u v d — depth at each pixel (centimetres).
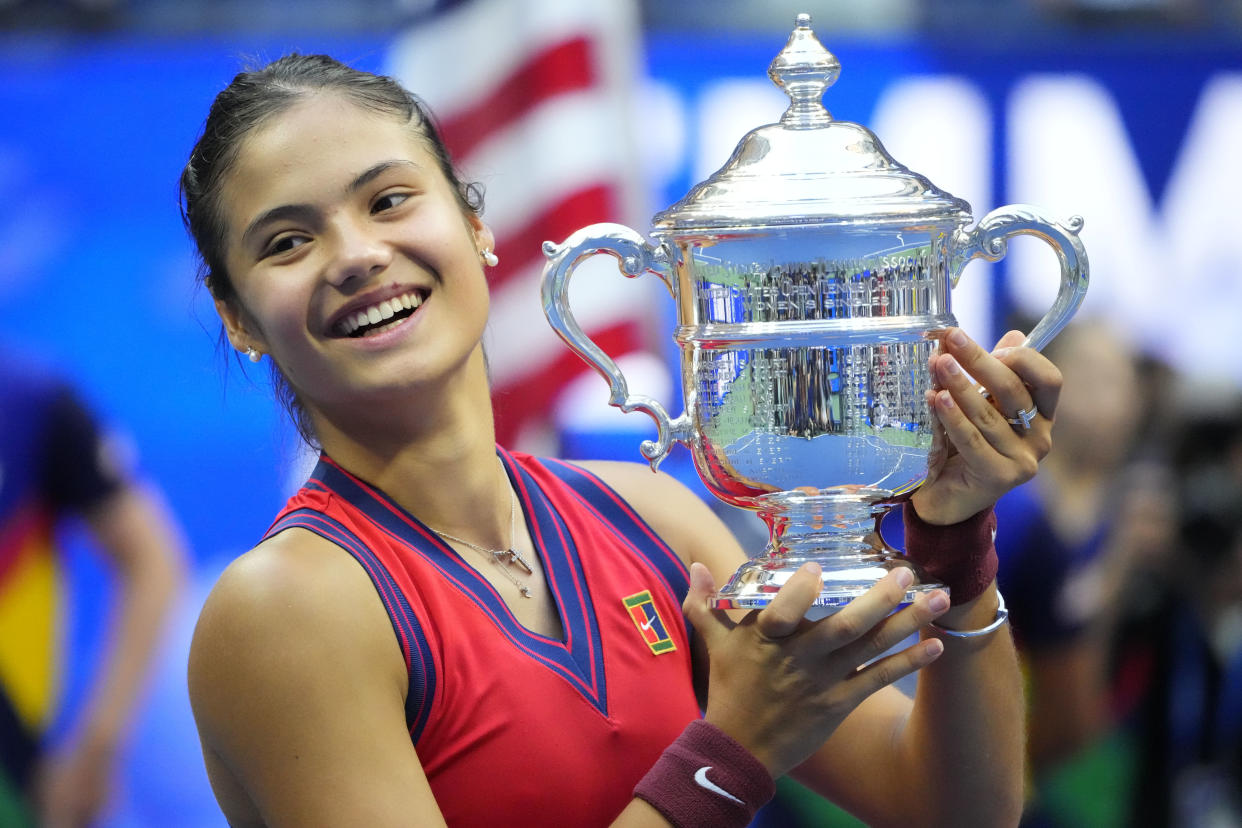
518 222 950
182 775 1142
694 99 1195
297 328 473
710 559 549
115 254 1134
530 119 950
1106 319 1265
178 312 1140
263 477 1148
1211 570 1214
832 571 450
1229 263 1291
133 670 1102
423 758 461
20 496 1078
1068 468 1219
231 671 450
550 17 949
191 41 1141
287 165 470
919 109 1245
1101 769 1190
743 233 438
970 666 496
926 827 529
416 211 481
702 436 461
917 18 1242
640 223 973
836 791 559
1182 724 1205
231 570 462
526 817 461
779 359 443
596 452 1080
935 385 452
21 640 1086
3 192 1118
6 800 1081
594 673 486
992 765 510
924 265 450
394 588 465
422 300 485
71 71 1128
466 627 470
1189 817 1195
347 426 497
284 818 446
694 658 538
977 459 448
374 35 1151
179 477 1138
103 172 1131
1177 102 1280
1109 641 1193
